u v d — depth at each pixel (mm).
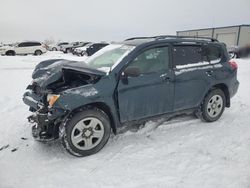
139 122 3834
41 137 3326
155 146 3699
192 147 3672
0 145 3717
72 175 2988
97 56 4348
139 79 3629
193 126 4473
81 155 3383
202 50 4453
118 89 3471
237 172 3016
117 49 4070
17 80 9125
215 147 3672
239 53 22047
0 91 7133
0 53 25359
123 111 3584
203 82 4355
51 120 3225
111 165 3197
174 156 3412
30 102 3814
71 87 3561
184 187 2746
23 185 2789
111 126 3662
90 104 3400
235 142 3832
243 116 5059
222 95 4730
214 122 4695
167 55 3975
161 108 3959
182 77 4055
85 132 3359
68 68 3586
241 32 27656
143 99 3709
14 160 3311
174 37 4262
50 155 3439
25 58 20469
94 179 2908
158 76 3801
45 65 4477
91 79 3492
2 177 2928
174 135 4086
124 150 3578
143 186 2768
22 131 4207
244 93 7113
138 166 3174
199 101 4434
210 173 3002
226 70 4695
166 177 2934
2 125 4461
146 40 4059
